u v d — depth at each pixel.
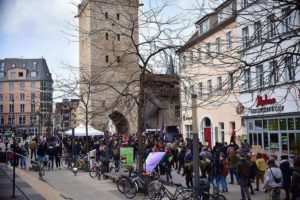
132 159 24.23
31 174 25.62
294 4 9.48
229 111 34.75
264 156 19.86
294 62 11.66
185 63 17.36
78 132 36.38
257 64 10.84
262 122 29.50
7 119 113.00
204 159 18.36
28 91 112.69
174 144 25.33
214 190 16.09
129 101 21.66
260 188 19.30
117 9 24.08
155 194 15.87
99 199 17.02
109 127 44.19
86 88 30.48
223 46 13.29
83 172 27.41
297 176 14.04
